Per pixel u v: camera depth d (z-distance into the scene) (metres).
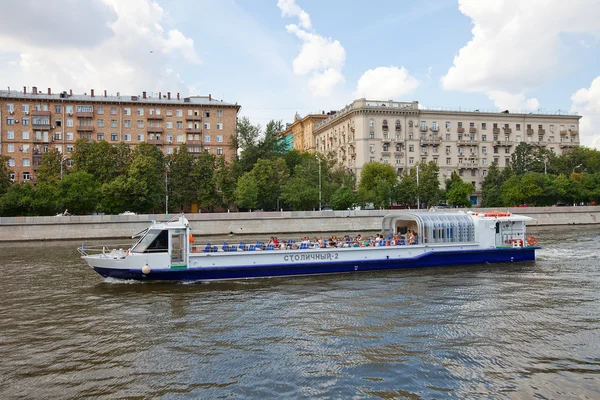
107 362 12.27
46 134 84.94
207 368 11.80
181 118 91.00
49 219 50.28
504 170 88.44
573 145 105.44
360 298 19.20
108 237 51.62
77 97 88.38
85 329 15.22
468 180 98.88
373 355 12.59
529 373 11.38
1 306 18.34
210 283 22.22
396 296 19.52
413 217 27.11
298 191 67.19
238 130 86.88
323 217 58.12
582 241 41.84
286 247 24.72
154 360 12.38
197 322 15.87
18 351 13.16
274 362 12.15
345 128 99.25
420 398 10.10
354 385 10.75
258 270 23.39
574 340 13.70
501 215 28.67
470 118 99.00
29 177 84.06
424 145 95.75
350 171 91.69
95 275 25.31
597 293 19.89
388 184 75.81
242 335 14.41
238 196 65.88
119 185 60.72
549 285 21.62
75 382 11.03
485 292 20.17
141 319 16.31
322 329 14.93
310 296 19.61
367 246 25.81
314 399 10.09
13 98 83.25
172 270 22.03
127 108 88.50
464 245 27.23
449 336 14.13
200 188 72.88
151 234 22.11
